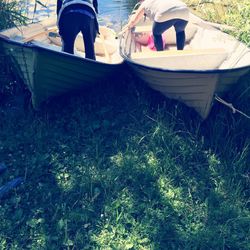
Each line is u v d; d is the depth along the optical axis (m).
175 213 2.60
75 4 3.20
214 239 2.42
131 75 3.64
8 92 3.52
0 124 3.25
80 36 3.94
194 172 2.90
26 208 2.61
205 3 4.74
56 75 3.16
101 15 5.12
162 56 3.25
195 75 3.01
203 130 3.21
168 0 3.45
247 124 3.16
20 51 3.09
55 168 2.90
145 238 2.43
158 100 3.46
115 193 2.71
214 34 3.81
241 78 3.34
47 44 3.85
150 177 2.82
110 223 2.52
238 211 2.61
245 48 3.42
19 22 3.90
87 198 2.68
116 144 3.09
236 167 2.89
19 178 2.79
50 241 2.39
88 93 3.53
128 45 3.80
